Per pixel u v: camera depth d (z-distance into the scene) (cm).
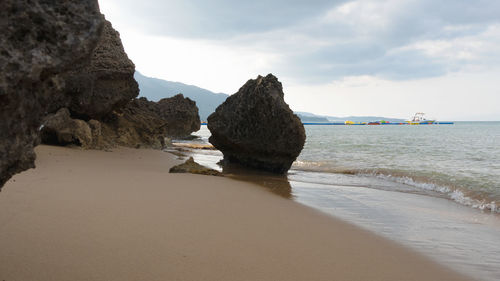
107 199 629
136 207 591
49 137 1586
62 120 1592
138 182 852
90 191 685
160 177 973
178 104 4891
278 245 478
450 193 1070
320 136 5891
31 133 267
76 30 256
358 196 985
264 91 1441
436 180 1246
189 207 635
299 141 1450
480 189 1073
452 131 8562
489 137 5300
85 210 539
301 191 1036
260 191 945
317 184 1203
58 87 276
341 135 6356
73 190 678
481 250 548
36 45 240
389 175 1409
